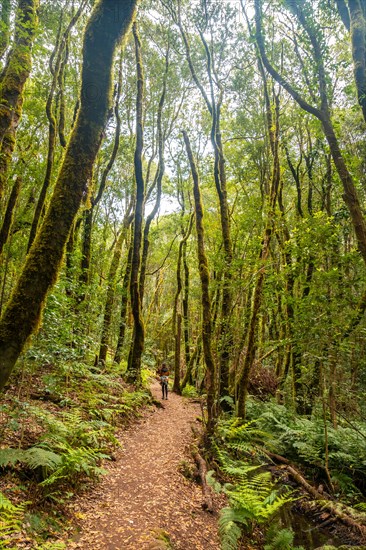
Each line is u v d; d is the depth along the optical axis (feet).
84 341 28.17
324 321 26.48
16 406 18.61
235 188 57.36
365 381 37.04
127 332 60.23
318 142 42.57
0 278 25.22
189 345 68.03
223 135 54.24
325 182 45.80
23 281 9.72
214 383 28.37
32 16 19.57
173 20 44.55
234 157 55.01
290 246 31.22
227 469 20.88
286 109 45.85
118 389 36.47
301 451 29.91
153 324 101.86
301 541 19.90
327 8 22.79
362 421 34.04
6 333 9.29
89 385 28.76
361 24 19.39
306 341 28.07
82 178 10.55
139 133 42.55
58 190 10.34
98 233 54.60
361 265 28.25
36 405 21.40
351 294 26.68
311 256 30.22
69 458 15.74
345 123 42.50
